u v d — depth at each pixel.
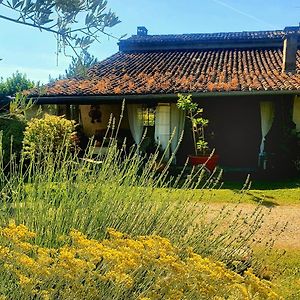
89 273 2.10
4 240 2.36
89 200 3.46
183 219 3.70
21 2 1.74
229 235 3.83
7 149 9.44
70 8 1.86
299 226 6.43
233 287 2.22
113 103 13.98
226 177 12.37
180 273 2.14
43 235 3.08
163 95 13.04
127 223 3.47
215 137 14.47
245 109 14.28
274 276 3.77
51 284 2.12
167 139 13.92
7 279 2.23
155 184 3.96
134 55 18.75
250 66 15.41
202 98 14.02
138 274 2.37
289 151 13.00
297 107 13.34
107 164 3.96
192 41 18.80
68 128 10.96
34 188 3.41
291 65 13.93
